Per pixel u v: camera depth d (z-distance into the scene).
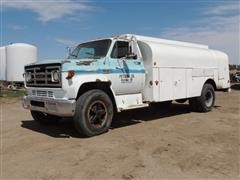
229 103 12.33
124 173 4.38
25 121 8.82
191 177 4.20
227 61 11.36
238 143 5.88
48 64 6.46
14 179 4.27
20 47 23.16
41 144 6.03
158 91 8.16
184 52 9.23
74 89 6.18
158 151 5.38
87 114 6.36
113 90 7.13
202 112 9.97
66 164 4.80
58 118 8.15
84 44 8.05
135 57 7.84
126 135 6.61
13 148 5.81
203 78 9.96
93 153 5.31
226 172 4.38
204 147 5.61
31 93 7.24
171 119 8.65
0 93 18.84
